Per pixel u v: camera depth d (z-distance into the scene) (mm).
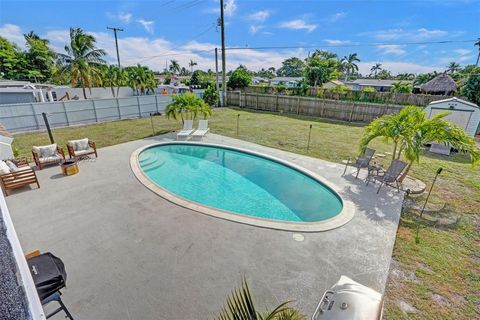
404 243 4789
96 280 3797
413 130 6449
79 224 5238
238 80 30094
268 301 3475
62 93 24734
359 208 6062
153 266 4098
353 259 4328
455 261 4332
